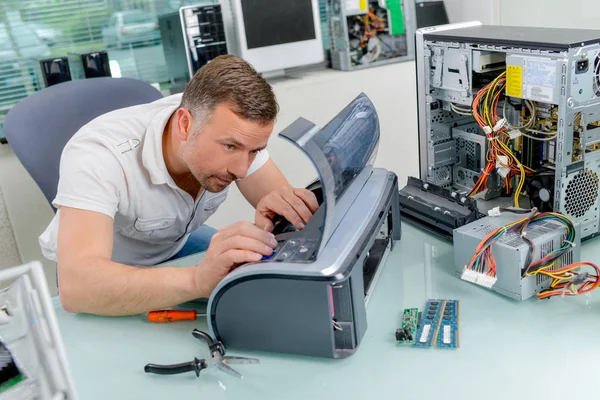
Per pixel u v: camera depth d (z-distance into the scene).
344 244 0.85
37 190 2.05
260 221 1.09
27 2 2.19
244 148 0.99
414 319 0.89
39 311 0.52
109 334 0.95
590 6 2.18
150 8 2.42
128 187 1.20
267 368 0.82
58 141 1.42
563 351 0.79
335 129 0.88
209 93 0.97
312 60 2.50
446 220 1.13
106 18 2.35
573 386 0.71
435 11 2.74
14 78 2.22
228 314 0.86
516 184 1.21
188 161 1.05
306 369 0.81
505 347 0.81
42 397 0.49
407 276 1.04
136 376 0.83
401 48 2.67
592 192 1.08
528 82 1.05
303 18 2.44
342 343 0.84
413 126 2.68
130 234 1.33
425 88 1.28
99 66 2.08
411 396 0.73
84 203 1.08
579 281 0.92
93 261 1.00
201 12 2.23
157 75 2.50
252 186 1.42
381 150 2.63
